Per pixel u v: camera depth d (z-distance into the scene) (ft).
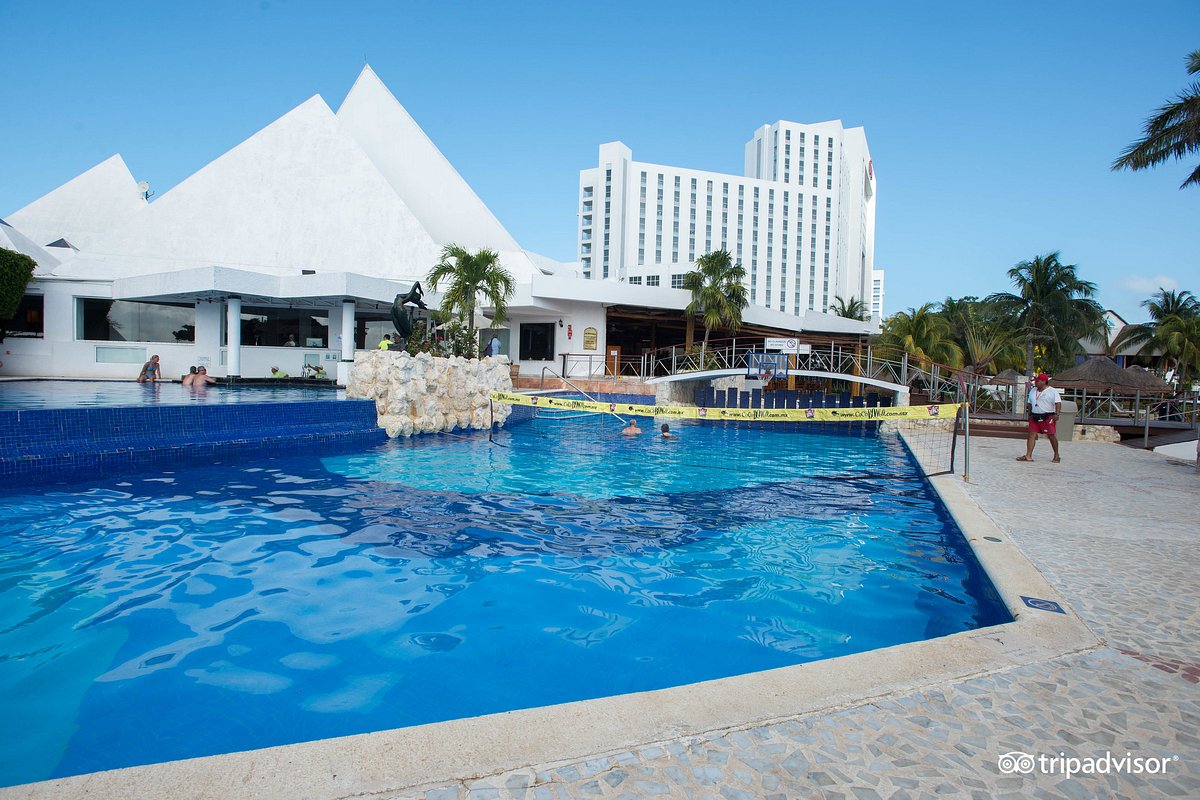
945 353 98.12
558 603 14.49
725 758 7.16
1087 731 7.98
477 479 28.96
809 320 102.78
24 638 11.79
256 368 70.54
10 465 23.58
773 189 385.91
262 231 81.41
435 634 12.62
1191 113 50.60
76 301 70.28
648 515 23.43
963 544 18.60
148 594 14.05
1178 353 124.88
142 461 27.58
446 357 46.73
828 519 23.57
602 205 374.43
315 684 10.49
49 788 6.36
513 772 6.81
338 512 21.75
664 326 108.06
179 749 8.64
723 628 13.38
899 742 7.59
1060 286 121.90
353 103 102.17
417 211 99.19
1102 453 43.29
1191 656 10.23
